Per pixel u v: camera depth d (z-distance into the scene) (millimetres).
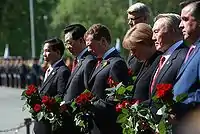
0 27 125188
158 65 11578
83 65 14391
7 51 107500
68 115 14203
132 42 11773
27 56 124500
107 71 13148
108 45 13695
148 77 11602
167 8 30594
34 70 74312
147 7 14344
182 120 10062
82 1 80562
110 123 12867
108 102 12812
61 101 14336
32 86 14922
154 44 11727
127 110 11055
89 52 14562
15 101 54125
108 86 13102
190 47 10609
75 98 14055
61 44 16438
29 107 14812
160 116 10594
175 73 10914
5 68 87812
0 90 76125
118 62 13094
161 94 10094
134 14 14195
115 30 72875
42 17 122125
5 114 40438
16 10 125062
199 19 10242
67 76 15664
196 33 10359
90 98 13062
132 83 12938
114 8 74875
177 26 11469
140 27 11844
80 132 14352
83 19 80812
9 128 31219
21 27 125438
